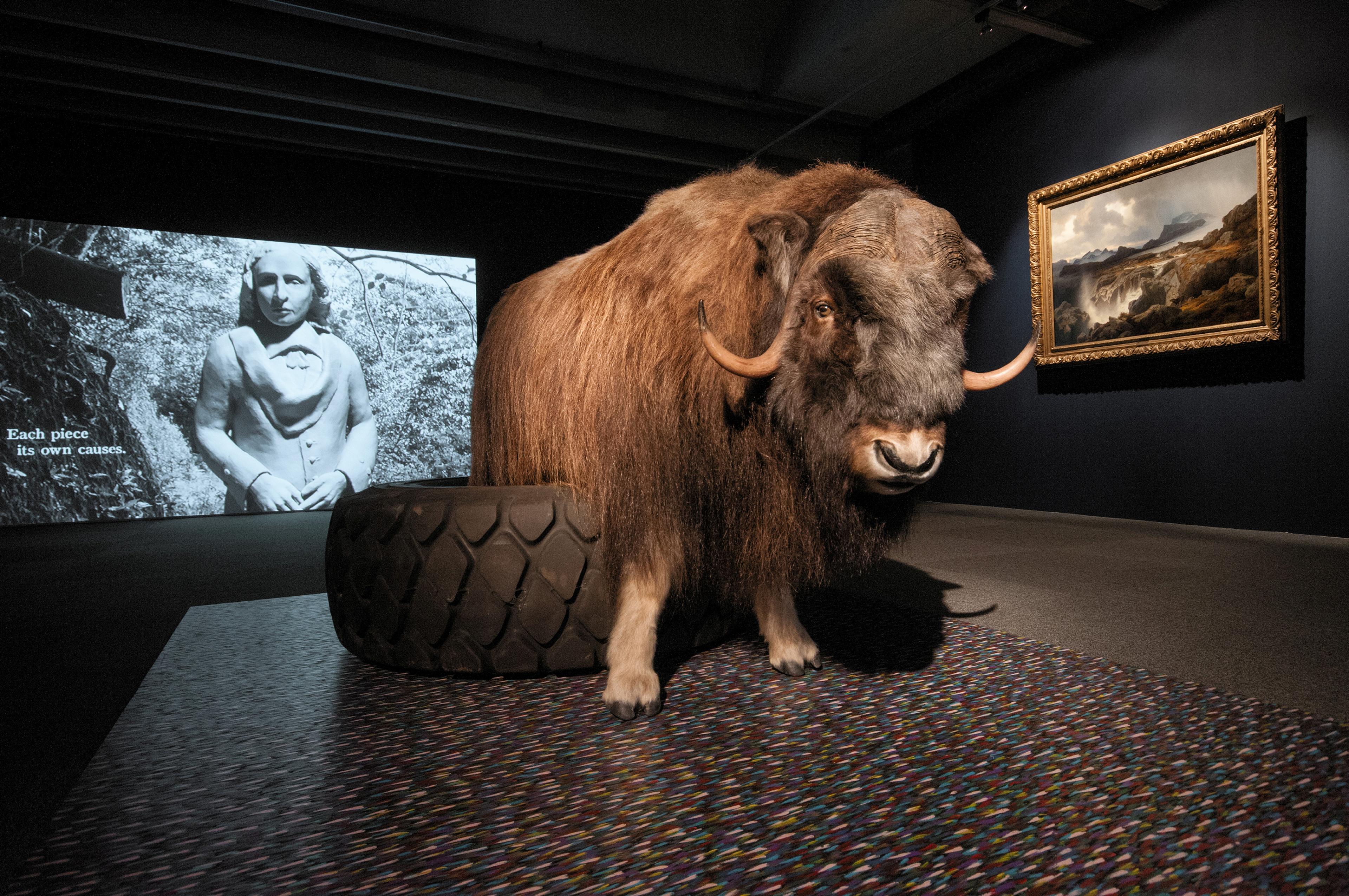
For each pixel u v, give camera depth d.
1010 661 1.88
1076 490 6.16
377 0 6.04
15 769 1.40
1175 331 5.27
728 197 1.76
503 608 1.74
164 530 6.71
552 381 2.00
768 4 6.99
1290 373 4.74
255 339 8.29
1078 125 6.10
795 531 1.63
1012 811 1.11
